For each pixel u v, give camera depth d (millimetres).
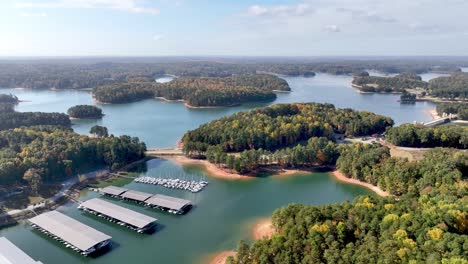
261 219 150875
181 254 124812
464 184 148000
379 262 93500
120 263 119812
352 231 114562
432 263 88312
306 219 118875
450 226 109312
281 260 104062
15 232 140250
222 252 125688
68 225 137500
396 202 132375
